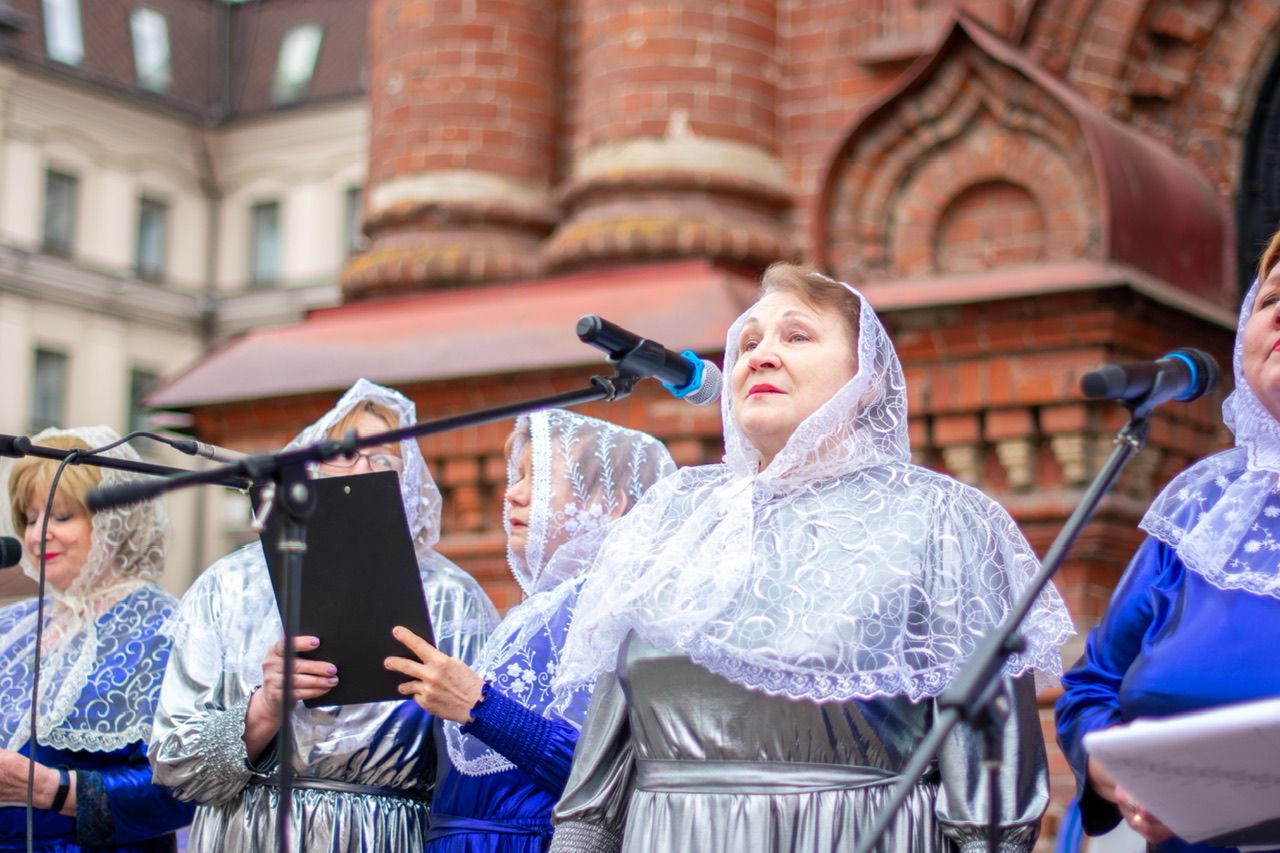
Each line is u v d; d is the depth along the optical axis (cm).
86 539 470
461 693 383
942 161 693
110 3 3319
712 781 324
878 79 729
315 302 3306
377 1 833
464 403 736
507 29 789
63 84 3166
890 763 323
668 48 739
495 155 781
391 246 795
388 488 378
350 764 412
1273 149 689
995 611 324
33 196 3131
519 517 429
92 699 453
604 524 423
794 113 747
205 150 3406
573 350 702
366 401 445
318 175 3338
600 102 752
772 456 350
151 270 3325
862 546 325
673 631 326
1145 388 298
